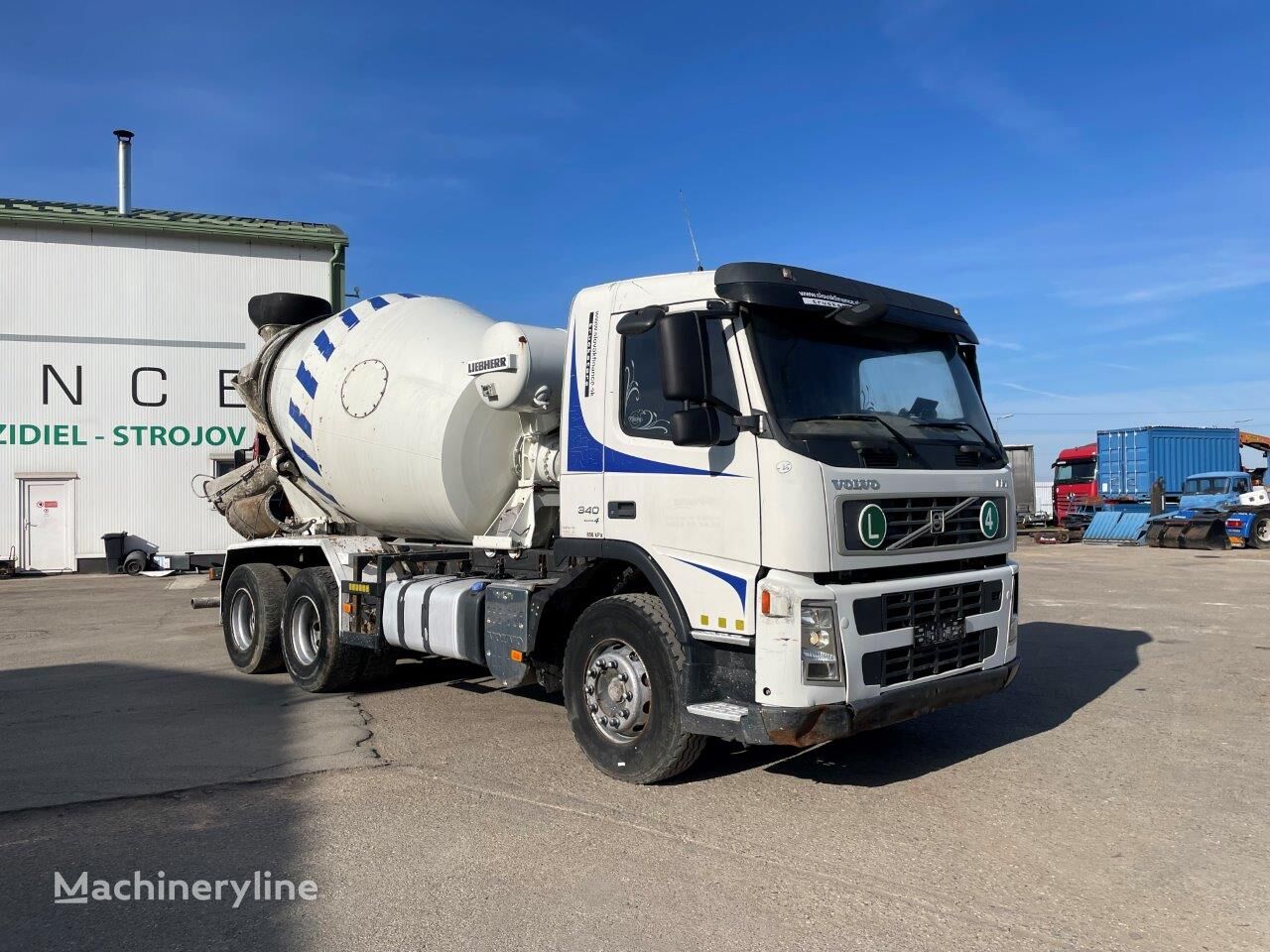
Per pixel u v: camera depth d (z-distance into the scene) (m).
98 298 23.69
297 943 3.69
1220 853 4.52
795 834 4.80
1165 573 19.48
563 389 6.20
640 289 5.66
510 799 5.36
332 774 5.90
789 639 4.76
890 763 6.04
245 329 24.67
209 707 7.90
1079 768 5.90
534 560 7.00
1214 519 27.53
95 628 13.46
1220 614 12.89
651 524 5.46
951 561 5.61
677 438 5.06
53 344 23.38
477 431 7.53
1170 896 4.05
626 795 5.42
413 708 7.75
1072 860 4.45
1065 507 39.69
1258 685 8.27
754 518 4.95
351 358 8.51
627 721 5.58
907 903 3.99
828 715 4.77
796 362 5.20
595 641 5.77
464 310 8.53
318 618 8.40
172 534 24.08
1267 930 3.74
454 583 7.15
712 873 4.32
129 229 23.83
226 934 3.78
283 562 9.77
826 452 4.96
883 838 4.73
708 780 5.69
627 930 3.76
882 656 5.02
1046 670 8.98
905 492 5.20
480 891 4.15
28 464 23.20
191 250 24.31
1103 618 12.60
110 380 23.73
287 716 7.53
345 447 8.33
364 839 4.78
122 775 5.92
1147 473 34.72
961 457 5.66
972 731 6.80
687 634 5.22
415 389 7.82
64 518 23.41
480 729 7.01
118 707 7.95
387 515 8.40
